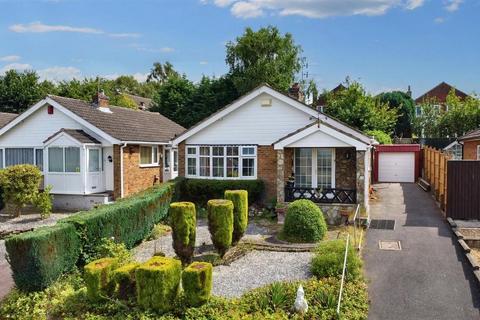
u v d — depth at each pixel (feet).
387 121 117.29
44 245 34.24
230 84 148.87
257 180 65.57
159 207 55.88
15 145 76.13
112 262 32.53
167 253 45.60
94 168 71.31
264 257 43.04
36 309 31.86
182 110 148.15
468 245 45.47
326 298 31.24
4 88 135.03
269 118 65.77
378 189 84.53
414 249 43.32
